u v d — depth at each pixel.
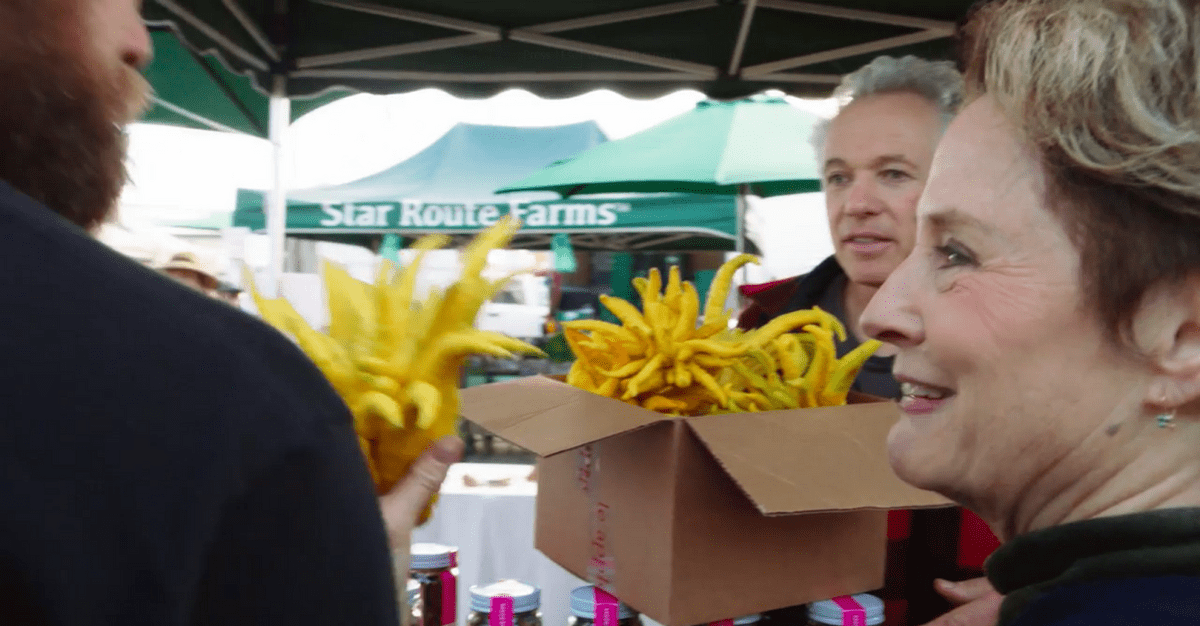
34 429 0.31
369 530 0.40
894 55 2.21
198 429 0.34
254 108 2.68
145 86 0.45
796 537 0.76
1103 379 0.38
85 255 0.35
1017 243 0.39
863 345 0.83
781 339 0.83
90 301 0.34
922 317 0.43
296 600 0.36
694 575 0.71
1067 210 0.37
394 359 0.57
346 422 0.41
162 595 0.32
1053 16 0.38
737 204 4.69
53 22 0.36
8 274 0.33
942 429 0.44
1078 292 0.37
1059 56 0.37
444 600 0.85
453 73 2.36
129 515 0.32
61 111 0.37
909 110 1.25
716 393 0.77
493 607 0.79
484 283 0.61
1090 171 0.35
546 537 0.92
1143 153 0.34
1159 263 0.35
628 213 4.85
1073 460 0.40
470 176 5.82
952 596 0.81
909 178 1.26
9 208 0.34
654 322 0.78
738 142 3.67
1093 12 0.37
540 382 0.87
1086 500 0.40
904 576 0.98
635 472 0.75
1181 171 0.33
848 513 0.79
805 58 2.25
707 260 6.71
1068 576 0.37
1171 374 0.36
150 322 0.35
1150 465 0.38
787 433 0.70
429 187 5.65
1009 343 0.39
